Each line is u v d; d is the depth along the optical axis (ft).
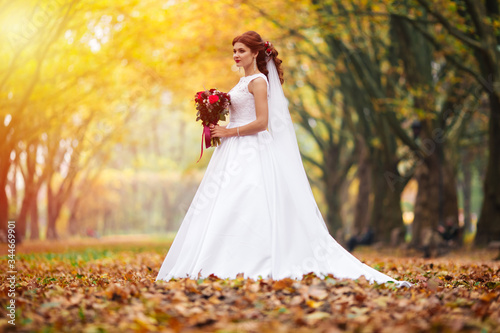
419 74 65.57
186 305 14.57
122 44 67.72
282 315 13.75
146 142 143.43
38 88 65.82
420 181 73.51
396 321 13.28
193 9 65.82
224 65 82.89
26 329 12.91
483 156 115.03
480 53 51.08
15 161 101.76
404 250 70.23
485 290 19.01
